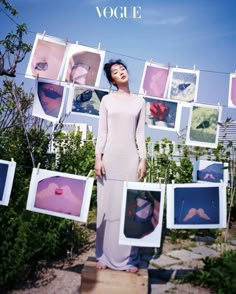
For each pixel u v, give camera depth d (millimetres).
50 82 3816
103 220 3188
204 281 3510
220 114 4281
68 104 3938
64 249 4250
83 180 3217
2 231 3383
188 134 4285
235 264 3445
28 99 6543
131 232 3041
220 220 3166
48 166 5891
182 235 5336
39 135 6070
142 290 2971
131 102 3232
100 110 3311
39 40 3865
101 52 3994
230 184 6371
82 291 3039
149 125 4234
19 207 3930
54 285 3396
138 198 3090
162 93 4273
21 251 3281
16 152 5570
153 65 4281
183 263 4199
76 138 7066
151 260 4293
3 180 3211
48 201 3217
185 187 3209
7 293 3182
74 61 3949
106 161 3182
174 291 3379
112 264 3135
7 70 5211
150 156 6391
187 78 4293
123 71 3254
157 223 3072
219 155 6609
